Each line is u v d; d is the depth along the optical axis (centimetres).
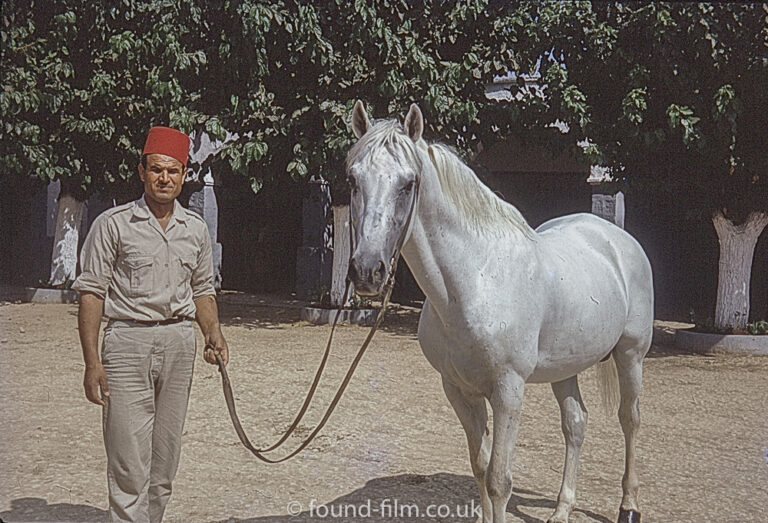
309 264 1502
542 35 1063
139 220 324
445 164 333
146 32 1175
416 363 892
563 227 448
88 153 1322
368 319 1217
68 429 579
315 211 1484
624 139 1035
